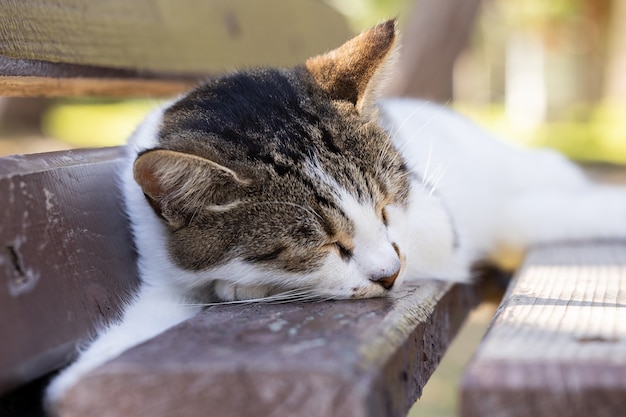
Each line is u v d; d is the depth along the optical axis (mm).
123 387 316
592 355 319
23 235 352
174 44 580
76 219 394
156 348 334
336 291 454
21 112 1799
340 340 335
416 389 376
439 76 1092
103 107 2572
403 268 467
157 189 448
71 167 405
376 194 474
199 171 447
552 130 2682
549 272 482
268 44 720
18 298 342
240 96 492
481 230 606
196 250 463
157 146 444
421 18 1086
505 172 664
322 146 472
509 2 3400
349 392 305
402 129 561
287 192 458
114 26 514
